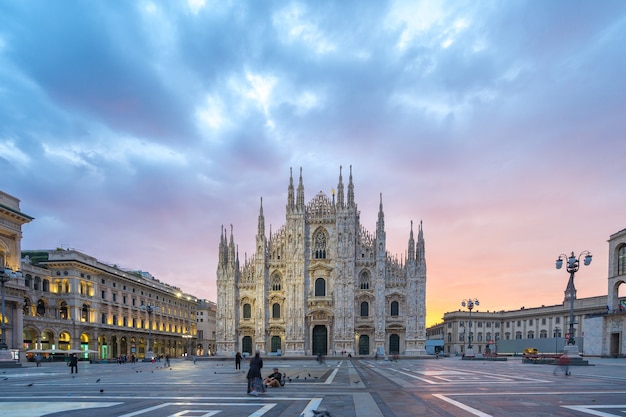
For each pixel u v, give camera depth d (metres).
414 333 93.12
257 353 22.45
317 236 100.44
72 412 16.70
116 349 107.44
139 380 32.47
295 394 21.83
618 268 88.94
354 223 98.38
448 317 167.50
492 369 43.28
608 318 85.00
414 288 94.62
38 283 90.75
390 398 19.94
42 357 82.38
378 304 94.50
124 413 16.39
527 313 152.62
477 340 161.50
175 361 87.44
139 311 117.56
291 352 94.44
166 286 139.00
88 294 98.56
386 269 96.69
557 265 49.06
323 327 96.75
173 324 138.38
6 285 73.69
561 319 137.25
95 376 38.31
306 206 101.62
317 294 97.62
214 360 84.56
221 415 15.84
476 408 16.81
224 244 102.00
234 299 98.62
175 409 17.25
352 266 96.25
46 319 84.44
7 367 55.31
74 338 91.62
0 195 75.81
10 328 75.38
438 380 29.47
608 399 19.09
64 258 93.94
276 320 97.44
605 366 46.19
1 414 16.34
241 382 29.86
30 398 21.22
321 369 47.16
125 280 111.31
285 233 100.31
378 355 88.00
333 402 18.84
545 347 98.31
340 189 99.69
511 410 16.33
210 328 167.25
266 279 99.25
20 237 80.69
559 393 21.17
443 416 15.26
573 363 46.72
